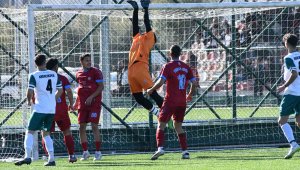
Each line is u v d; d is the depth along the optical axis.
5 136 38.22
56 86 31.77
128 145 40.03
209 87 43.22
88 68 34.91
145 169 28.59
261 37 45.69
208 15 41.44
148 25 35.12
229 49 43.12
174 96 33.16
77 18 45.06
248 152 37.50
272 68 45.38
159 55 44.47
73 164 32.59
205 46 45.94
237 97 46.25
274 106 46.38
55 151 38.56
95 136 35.03
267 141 41.31
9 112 41.59
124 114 45.56
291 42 31.67
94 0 44.69
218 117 42.59
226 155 35.91
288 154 32.31
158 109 37.31
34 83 30.81
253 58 45.38
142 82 34.44
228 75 45.84
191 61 45.97
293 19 45.03
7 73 42.41
